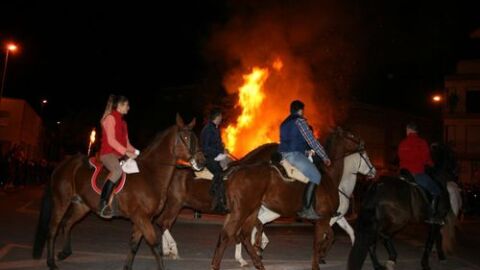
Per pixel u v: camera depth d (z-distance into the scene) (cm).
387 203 935
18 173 3069
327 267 965
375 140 3756
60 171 870
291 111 890
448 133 3859
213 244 1202
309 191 848
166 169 838
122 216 824
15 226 1339
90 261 918
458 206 1170
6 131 4234
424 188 973
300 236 1469
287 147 870
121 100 841
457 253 1254
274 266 946
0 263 867
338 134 963
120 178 806
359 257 883
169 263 938
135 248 811
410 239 1538
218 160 988
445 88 3928
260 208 930
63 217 891
